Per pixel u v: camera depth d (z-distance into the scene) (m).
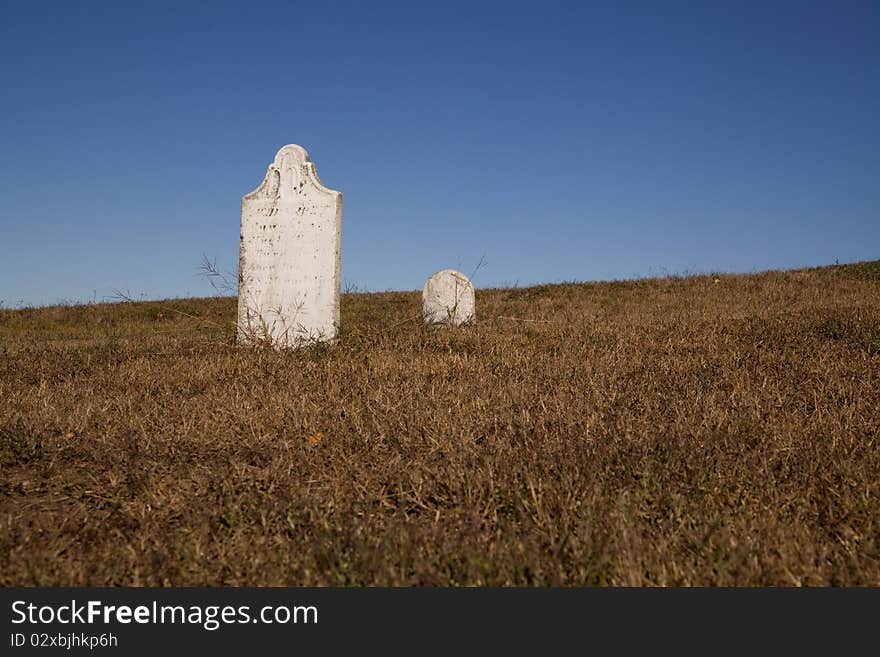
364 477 3.80
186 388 6.35
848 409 4.86
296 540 3.10
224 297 21.44
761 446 4.04
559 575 2.63
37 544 3.20
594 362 7.06
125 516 3.50
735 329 9.72
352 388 6.01
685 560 2.81
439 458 4.10
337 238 9.08
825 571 2.68
